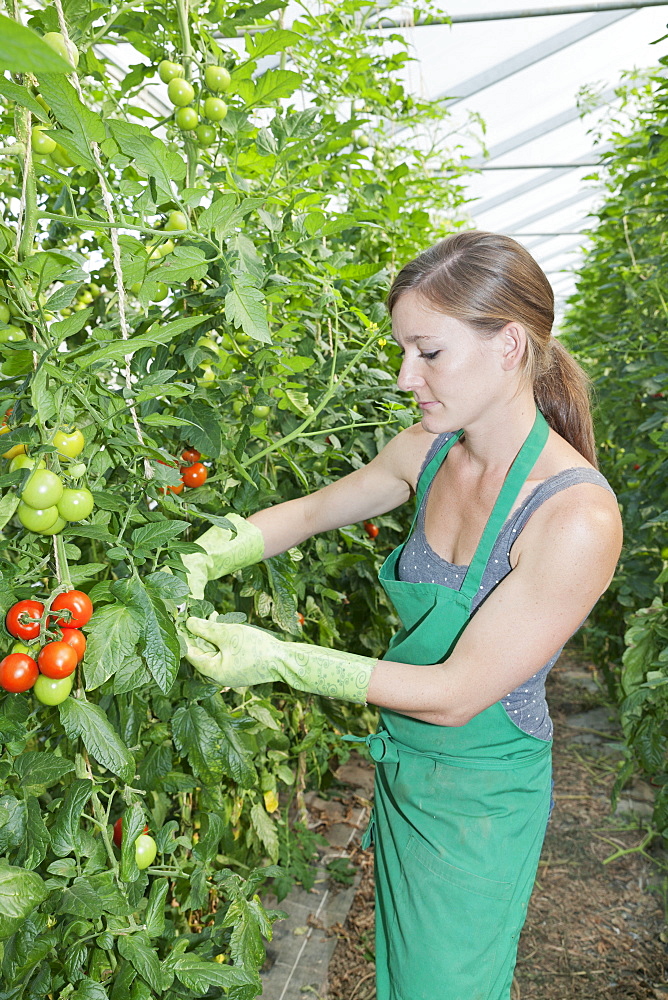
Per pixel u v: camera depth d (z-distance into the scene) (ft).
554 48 12.01
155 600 2.94
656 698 5.92
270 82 3.79
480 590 3.63
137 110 4.90
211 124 3.88
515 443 3.63
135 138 2.98
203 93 3.81
